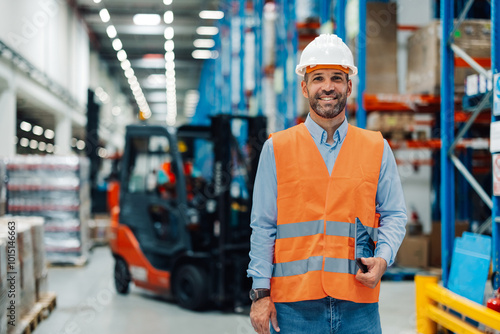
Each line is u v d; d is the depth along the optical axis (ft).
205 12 69.72
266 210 6.40
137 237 21.75
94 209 42.78
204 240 20.11
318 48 6.38
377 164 6.35
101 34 81.87
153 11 69.87
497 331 10.34
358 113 20.13
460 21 13.61
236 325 17.03
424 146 22.38
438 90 19.90
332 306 6.15
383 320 15.08
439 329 13.00
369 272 5.82
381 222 6.40
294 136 6.49
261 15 35.53
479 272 11.78
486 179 25.08
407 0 27.81
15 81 38.68
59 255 29.66
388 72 20.80
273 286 6.37
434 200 26.91
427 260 22.70
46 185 29.58
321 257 6.15
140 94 134.41
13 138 37.70
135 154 22.93
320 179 6.30
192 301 19.01
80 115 70.74
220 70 69.56
